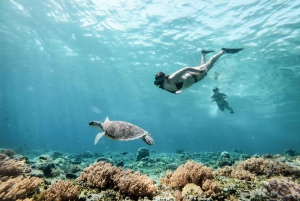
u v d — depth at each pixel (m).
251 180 6.09
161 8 15.35
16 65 34.50
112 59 25.97
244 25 15.33
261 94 30.92
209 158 16.92
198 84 28.34
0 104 96.62
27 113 123.75
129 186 4.73
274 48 17.70
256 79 25.09
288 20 14.09
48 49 26.19
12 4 18.03
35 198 4.17
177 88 5.29
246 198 4.74
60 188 4.29
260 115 47.47
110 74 31.47
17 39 24.78
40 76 39.31
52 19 19.47
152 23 17.28
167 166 10.41
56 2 17.00
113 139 4.50
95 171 5.47
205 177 5.50
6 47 27.53
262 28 15.34
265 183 5.55
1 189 3.66
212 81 26.81
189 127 88.69
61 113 101.31
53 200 4.04
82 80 37.28
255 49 18.14
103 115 83.75
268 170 6.77
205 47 18.83
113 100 49.53
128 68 28.02
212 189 4.91
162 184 6.04
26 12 18.98
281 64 20.48
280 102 34.66
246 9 13.88
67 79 38.56
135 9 16.03
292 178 6.22
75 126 184.50
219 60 20.56
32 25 21.06
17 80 44.78
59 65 31.41
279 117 48.81
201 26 16.30
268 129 78.44
